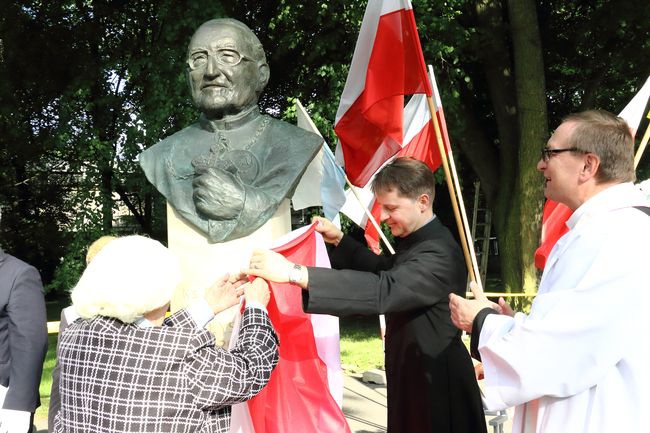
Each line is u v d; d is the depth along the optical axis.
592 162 1.88
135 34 10.38
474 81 11.44
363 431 5.08
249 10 10.52
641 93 3.86
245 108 4.07
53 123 12.15
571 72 11.93
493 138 12.38
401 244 2.71
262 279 2.36
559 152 1.93
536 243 9.48
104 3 10.52
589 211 1.88
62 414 1.86
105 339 1.84
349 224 9.78
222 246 3.84
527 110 9.20
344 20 8.77
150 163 4.11
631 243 1.74
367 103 3.48
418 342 2.54
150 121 8.56
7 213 14.60
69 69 11.13
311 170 4.47
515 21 9.11
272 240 3.85
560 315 1.74
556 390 1.76
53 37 11.18
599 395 1.75
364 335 10.02
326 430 2.78
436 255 2.54
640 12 9.31
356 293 2.37
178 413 1.79
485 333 1.94
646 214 1.81
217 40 3.99
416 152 4.61
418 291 2.45
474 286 2.26
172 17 8.66
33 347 3.04
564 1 11.05
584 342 1.73
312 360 2.86
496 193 10.75
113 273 1.86
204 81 4.00
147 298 1.85
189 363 1.85
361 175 3.82
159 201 12.58
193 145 4.09
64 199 14.90
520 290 9.70
